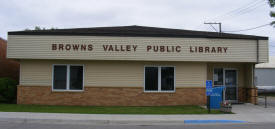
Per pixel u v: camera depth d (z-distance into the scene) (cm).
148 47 1650
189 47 1673
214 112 1414
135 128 1033
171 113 1366
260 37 1727
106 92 1692
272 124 1148
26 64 1700
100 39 1639
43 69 1700
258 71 3222
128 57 1641
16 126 1043
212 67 1870
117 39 1642
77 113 1328
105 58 1634
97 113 1338
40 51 1631
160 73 1730
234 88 1902
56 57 1631
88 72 1706
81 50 1633
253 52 1719
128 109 1507
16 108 1478
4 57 2041
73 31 1748
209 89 1409
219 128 1048
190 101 1733
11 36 1631
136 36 1645
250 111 1480
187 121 1169
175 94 1725
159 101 1709
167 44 1661
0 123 1111
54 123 1130
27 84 1694
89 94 1691
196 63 1753
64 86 1705
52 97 1683
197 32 2045
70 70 1708
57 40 1634
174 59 1659
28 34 1633
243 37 1723
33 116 1216
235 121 1180
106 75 1709
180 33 1861
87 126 1066
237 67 1903
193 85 1745
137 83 1714
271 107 1658
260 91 3169
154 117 1237
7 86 1755
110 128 1027
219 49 1692
